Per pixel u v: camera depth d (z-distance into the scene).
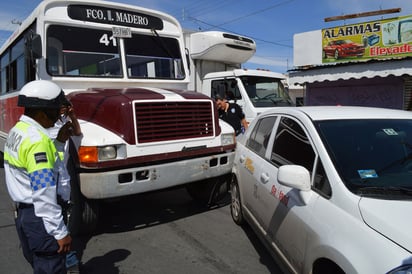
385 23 10.46
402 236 2.00
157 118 4.34
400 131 3.13
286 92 9.64
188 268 3.72
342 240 2.24
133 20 5.73
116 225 4.95
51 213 2.23
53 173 2.29
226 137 5.03
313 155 2.96
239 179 4.65
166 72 6.07
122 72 5.52
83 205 4.21
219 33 9.09
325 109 3.62
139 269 3.71
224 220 5.10
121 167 4.12
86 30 5.27
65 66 5.05
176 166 4.46
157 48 5.98
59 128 3.50
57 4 5.04
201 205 5.81
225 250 4.13
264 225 3.62
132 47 5.68
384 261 1.94
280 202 3.18
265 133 4.22
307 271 2.58
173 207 5.72
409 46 10.03
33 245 2.32
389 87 10.66
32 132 2.27
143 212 5.49
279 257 3.22
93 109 4.41
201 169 4.73
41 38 4.86
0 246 4.33
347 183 2.55
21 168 2.27
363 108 3.73
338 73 10.55
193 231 4.71
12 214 5.52
